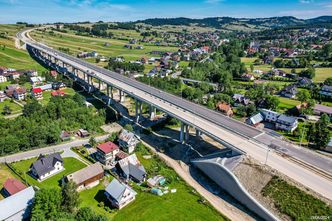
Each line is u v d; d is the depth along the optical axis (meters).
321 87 172.88
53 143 102.94
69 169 87.12
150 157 99.69
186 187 82.25
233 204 75.25
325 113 131.50
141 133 120.38
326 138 99.62
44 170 81.81
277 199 69.31
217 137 92.38
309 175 74.44
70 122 118.38
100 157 93.56
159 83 172.25
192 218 68.94
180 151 105.12
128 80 163.75
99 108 145.00
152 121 133.50
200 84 183.00
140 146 103.75
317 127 105.81
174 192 79.44
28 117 115.44
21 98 146.75
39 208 60.12
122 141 101.81
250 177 76.50
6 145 93.19
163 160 97.62
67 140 106.56
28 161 90.38
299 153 85.38
